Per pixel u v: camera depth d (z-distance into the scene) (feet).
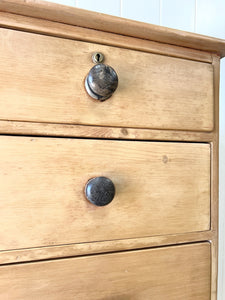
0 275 1.17
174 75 1.53
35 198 1.22
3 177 1.18
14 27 1.20
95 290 1.32
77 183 1.29
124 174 1.39
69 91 1.28
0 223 1.17
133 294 1.40
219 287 3.07
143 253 1.43
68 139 1.28
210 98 1.63
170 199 1.50
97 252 1.33
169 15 2.96
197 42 1.54
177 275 1.51
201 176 1.59
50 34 1.26
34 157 1.22
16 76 1.20
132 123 1.41
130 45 1.42
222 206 3.09
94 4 2.66
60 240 1.26
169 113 1.51
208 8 3.13
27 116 1.21
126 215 1.39
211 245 1.61
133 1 2.82
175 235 1.51
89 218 1.31
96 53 1.34
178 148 1.53
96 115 1.33
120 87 1.39
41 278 1.23
